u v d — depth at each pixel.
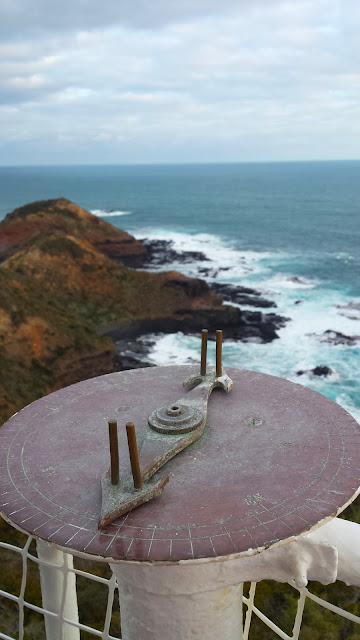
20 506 2.73
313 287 54.31
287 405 3.68
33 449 3.26
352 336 38.75
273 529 2.46
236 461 3.02
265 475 2.88
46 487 2.87
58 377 31.53
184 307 42.94
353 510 14.88
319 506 2.61
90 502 2.73
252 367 34.59
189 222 116.81
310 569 2.69
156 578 2.85
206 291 44.41
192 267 64.69
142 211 143.12
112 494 2.65
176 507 2.65
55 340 32.50
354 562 2.73
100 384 4.15
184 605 2.94
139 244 66.94
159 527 2.51
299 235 94.62
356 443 3.15
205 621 3.00
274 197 176.38
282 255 74.44
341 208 138.38
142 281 45.06
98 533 2.50
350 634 9.71
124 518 2.59
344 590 10.80
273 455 3.06
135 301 43.31
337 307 46.53
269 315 43.66
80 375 32.69
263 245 84.00
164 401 3.79
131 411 3.66
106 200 180.75
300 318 43.47
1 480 2.96
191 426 3.16
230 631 3.15
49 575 3.71
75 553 2.42
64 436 3.38
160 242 87.00
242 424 3.43
